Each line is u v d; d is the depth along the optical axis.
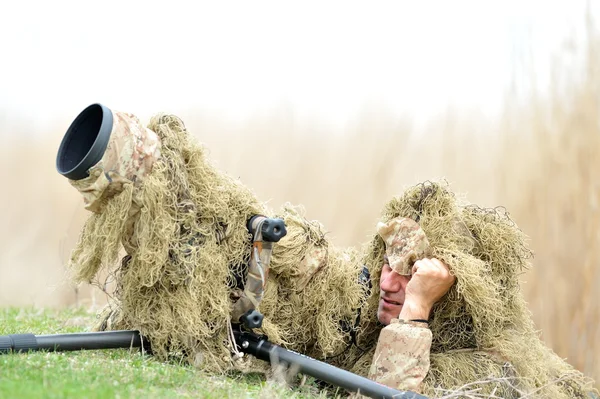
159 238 4.52
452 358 5.10
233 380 4.56
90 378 3.91
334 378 4.54
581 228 8.41
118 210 4.52
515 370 5.14
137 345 4.75
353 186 10.41
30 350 4.37
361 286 5.30
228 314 4.72
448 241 5.19
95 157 4.41
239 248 4.79
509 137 9.07
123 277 4.79
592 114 8.62
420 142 10.46
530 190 8.69
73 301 8.66
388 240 5.27
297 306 5.06
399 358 4.89
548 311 8.38
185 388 4.12
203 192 4.76
